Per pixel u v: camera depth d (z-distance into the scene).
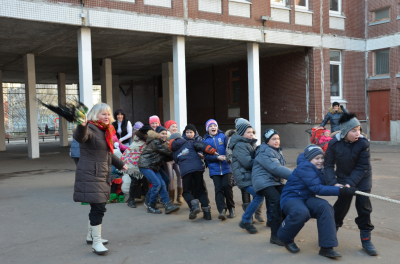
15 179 9.31
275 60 16.77
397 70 16.30
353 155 3.83
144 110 26.08
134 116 27.30
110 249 4.16
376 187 7.34
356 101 17.09
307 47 15.35
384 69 16.98
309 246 4.14
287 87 16.31
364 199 3.91
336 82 16.59
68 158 14.30
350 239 4.35
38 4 9.51
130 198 6.27
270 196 4.29
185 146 5.43
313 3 15.12
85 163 3.92
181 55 11.99
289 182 4.03
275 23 13.98
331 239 3.72
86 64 10.41
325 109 15.61
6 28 10.58
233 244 4.24
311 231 4.72
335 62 16.39
